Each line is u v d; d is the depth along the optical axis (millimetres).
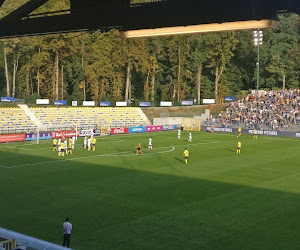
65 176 31422
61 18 12203
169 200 24359
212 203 23750
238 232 18656
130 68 97625
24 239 12727
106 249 16359
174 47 105750
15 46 91438
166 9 10766
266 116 79562
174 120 80375
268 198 25109
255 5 9555
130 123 81312
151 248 16516
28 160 39031
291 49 107625
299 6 9328
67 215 21141
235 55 113625
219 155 44156
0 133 59438
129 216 21016
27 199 24344
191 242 17281
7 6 77562
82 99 105625
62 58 96500
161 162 38875
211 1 10141
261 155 44469
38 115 71625
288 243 17281
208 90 110188
